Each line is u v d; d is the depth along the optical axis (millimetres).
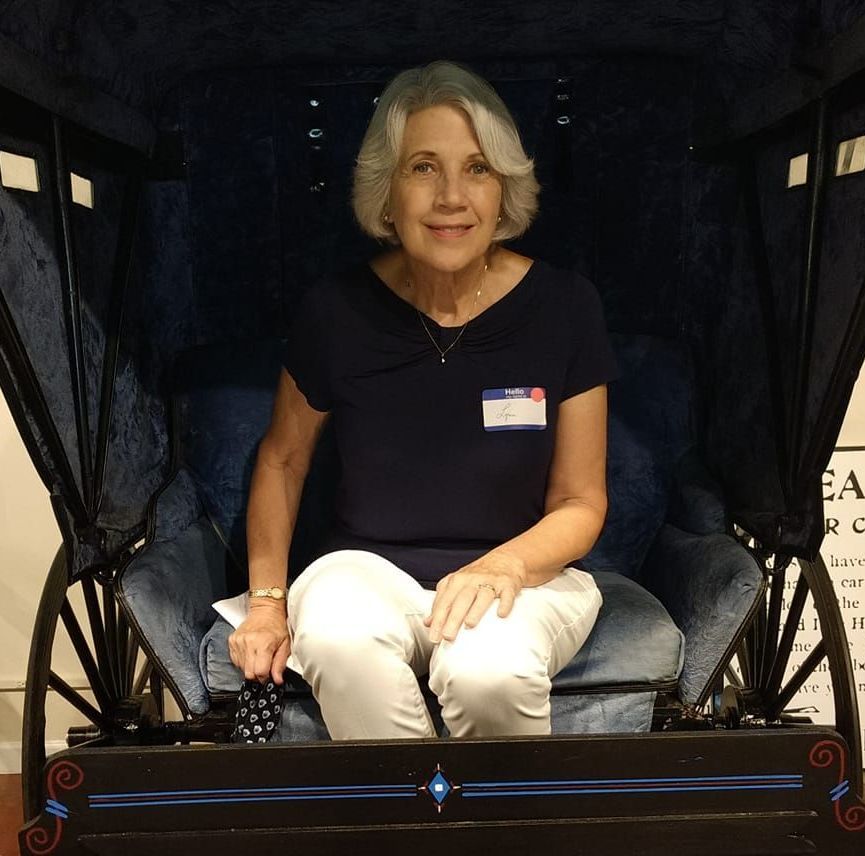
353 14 1798
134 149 1979
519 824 1308
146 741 1749
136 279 2059
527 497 1674
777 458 1754
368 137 1629
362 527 1692
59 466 1551
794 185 1763
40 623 1616
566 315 1677
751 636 2025
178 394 2131
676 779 1302
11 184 1474
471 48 2012
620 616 1729
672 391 2127
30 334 1521
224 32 1867
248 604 1730
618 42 1989
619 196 2158
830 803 1313
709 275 2189
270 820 1302
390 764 1285
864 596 2357
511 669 1401
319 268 2203
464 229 1566
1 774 2428
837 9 1526
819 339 1613
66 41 1629
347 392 1673
